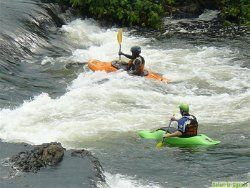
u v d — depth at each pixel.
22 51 47.62
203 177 26.41
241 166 27.91
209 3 73.12
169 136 31.31
